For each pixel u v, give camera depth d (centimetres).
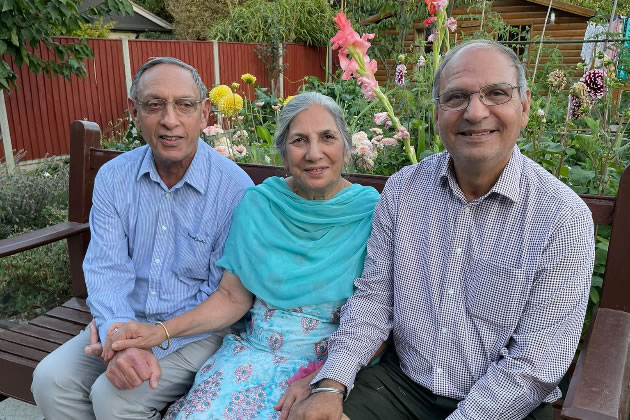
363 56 241
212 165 204
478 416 141
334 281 178
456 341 152
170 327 177
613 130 333
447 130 147
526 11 1157
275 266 182
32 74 704
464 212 150
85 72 660
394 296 164
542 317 140
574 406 114
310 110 175
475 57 143
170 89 184
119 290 195
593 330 151
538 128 285
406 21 1065
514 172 147
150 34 1725
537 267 140
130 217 199
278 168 233
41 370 185
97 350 176
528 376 138
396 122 249
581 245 138
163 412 190
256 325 187
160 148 188
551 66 638
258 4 1279
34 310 344
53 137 746
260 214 190
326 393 152
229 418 159
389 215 167
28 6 524
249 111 513
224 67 1063
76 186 256
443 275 154
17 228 432
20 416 249
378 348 168
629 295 166
